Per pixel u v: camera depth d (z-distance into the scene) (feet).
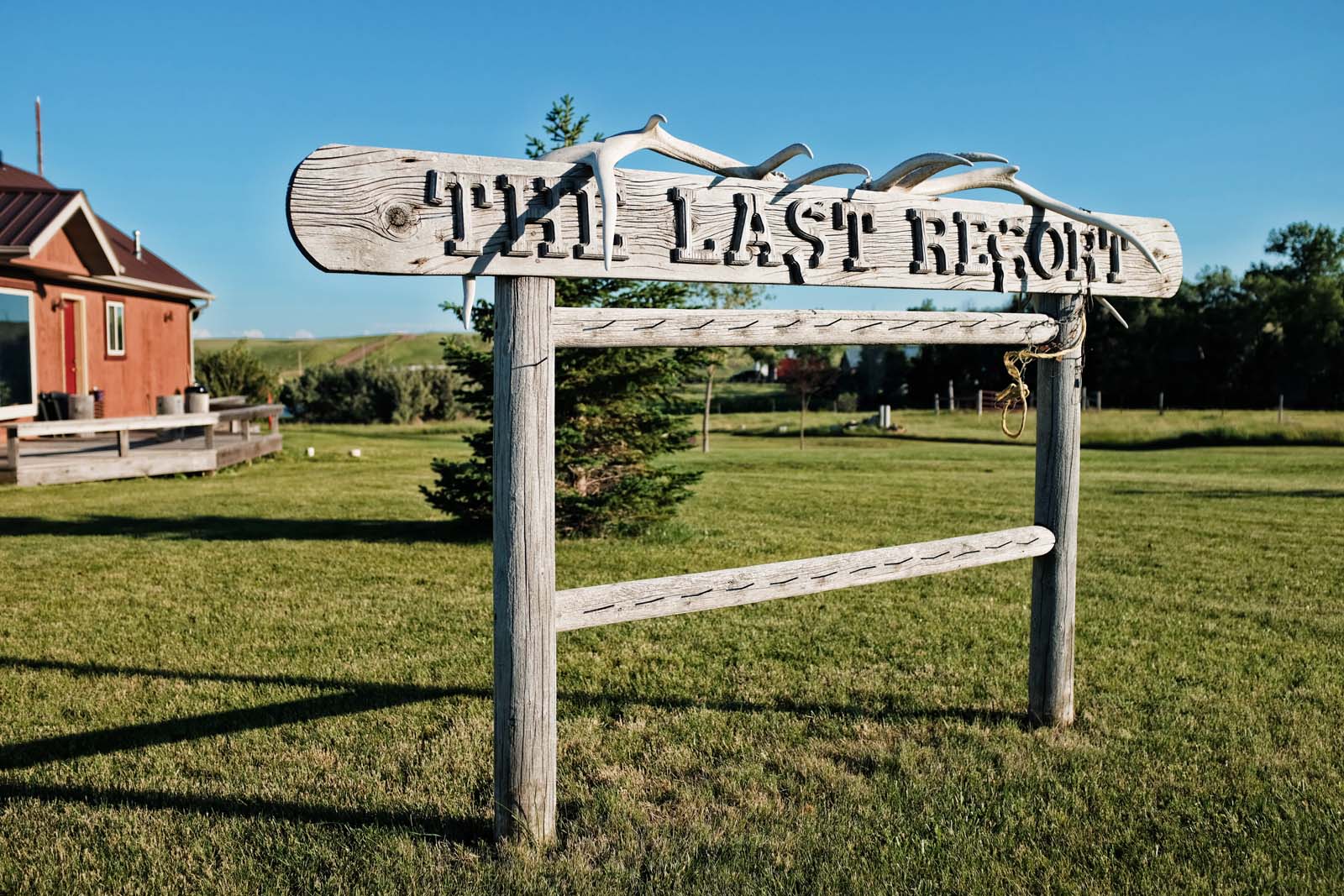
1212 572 28.27
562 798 12.61
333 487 51.06
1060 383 14.97
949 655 19.24
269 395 119.96
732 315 11.95
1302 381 169.27
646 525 35.29
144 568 28.02
